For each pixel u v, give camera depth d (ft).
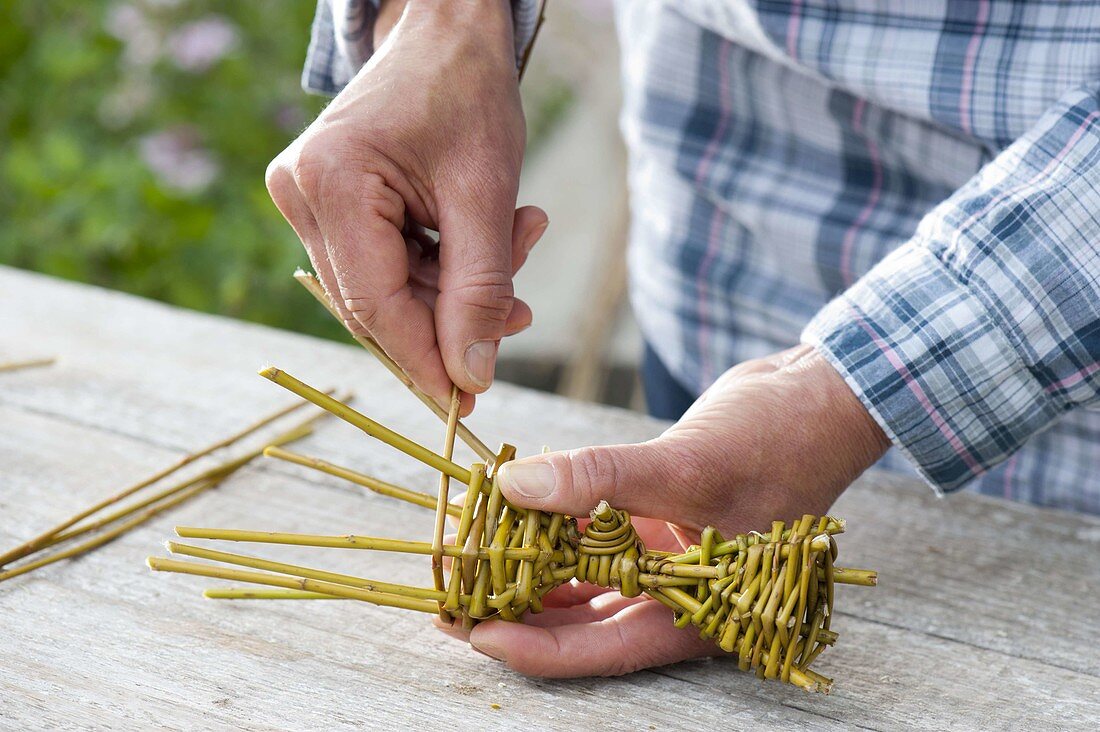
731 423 2.35
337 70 2.88
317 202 2.33
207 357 3.18
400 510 2.73
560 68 7.54
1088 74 2.58
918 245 2.45
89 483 2.75
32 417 2.92
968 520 2.76
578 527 2.38
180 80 5.48
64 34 5.50
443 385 2.40
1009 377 2.39
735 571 2.27
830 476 2.40
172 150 5.21
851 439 2.41
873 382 2.38
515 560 2.30
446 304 2.36
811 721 2.32
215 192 5.30
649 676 2.39
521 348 5.43
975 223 2.38
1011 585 2.60
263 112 5.46
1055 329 2.37
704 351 3.22
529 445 2.94
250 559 2.32
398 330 2.36
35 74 5.51
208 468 2.81
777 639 2.25
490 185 2.39
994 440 2.43
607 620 2.36
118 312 3.35
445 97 2.40
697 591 2.29
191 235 5.13
